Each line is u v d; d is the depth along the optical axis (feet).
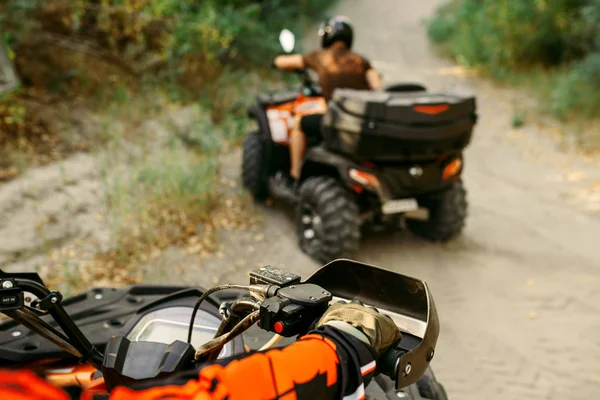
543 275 17.56
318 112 19.04
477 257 18.63
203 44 31.94
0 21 23.98
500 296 16.30
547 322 15.07
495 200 24.00
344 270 5.49
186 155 23.72
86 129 24.12
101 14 28.71
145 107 27.37
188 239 18.08
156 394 3.31
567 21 47.50
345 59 19.40
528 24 48.01
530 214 22.57
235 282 16.26
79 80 27.35
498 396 12.30
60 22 28.12
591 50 45.24
